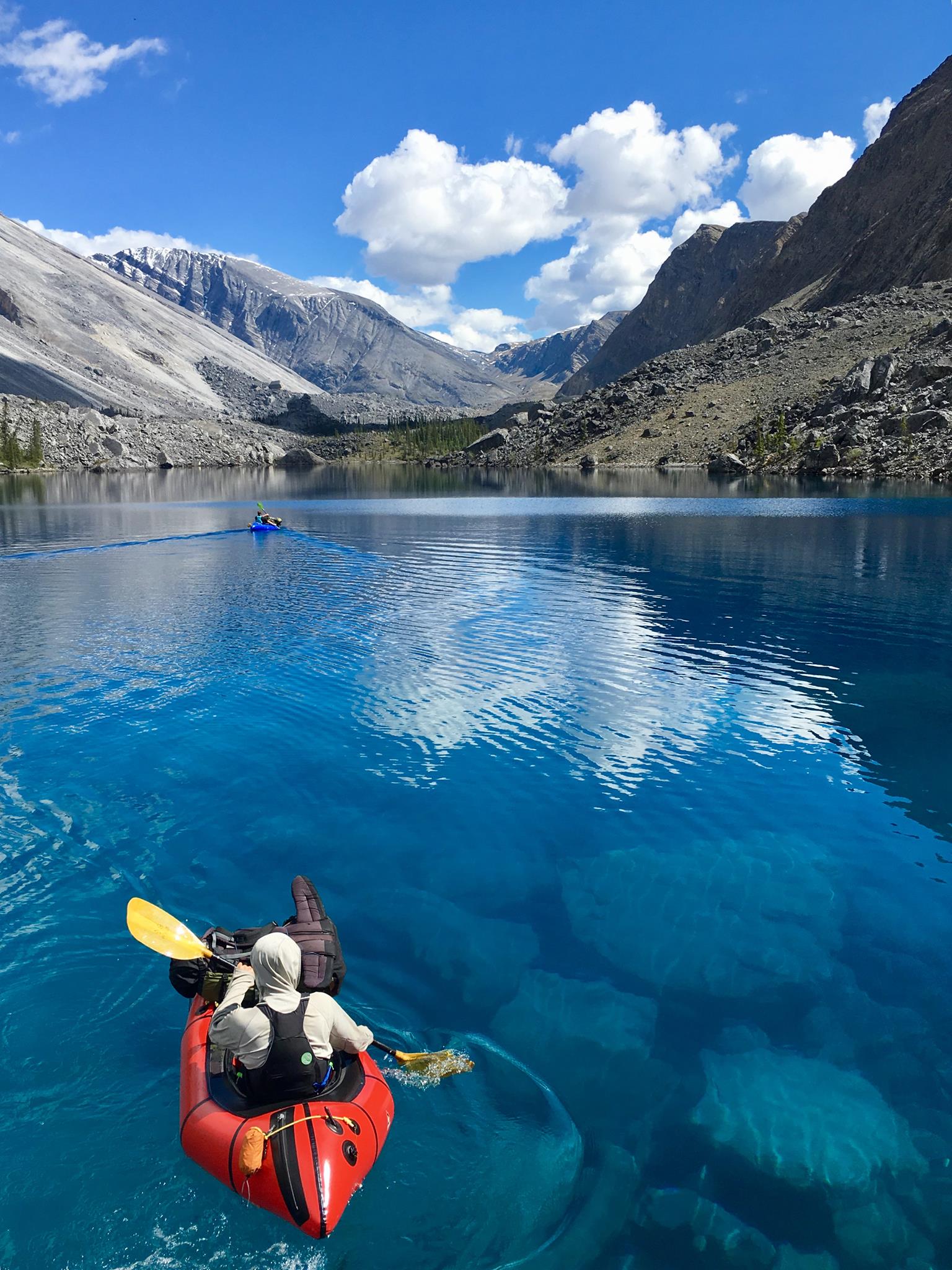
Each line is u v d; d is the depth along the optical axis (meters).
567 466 94.19
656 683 11.37
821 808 7.60
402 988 5.09
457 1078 4.37
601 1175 3.85
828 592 18.00
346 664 12.29
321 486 74.44
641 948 5.53
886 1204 3.71
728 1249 3.51
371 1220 3.62
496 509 43.16
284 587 19.47
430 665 12.23
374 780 8.19
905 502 39.94
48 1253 3.48
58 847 6.78
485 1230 3.59
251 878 6.36
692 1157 3.95
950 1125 4.14
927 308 99.44
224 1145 3.61
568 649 13.22
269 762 8.59
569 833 7.11
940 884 6.34
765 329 117.56
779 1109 4.23
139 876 6.36
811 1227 3.62
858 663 12.30
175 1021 4.86
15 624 15.22
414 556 25.25
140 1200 3.68
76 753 8.83
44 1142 3.99
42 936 5.61
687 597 17.64
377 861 6.62
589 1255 3.49
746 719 9.96
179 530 34.75
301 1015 3.81
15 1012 4.89
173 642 13.77
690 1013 4.91
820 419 76.19
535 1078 4.40
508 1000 5.00
